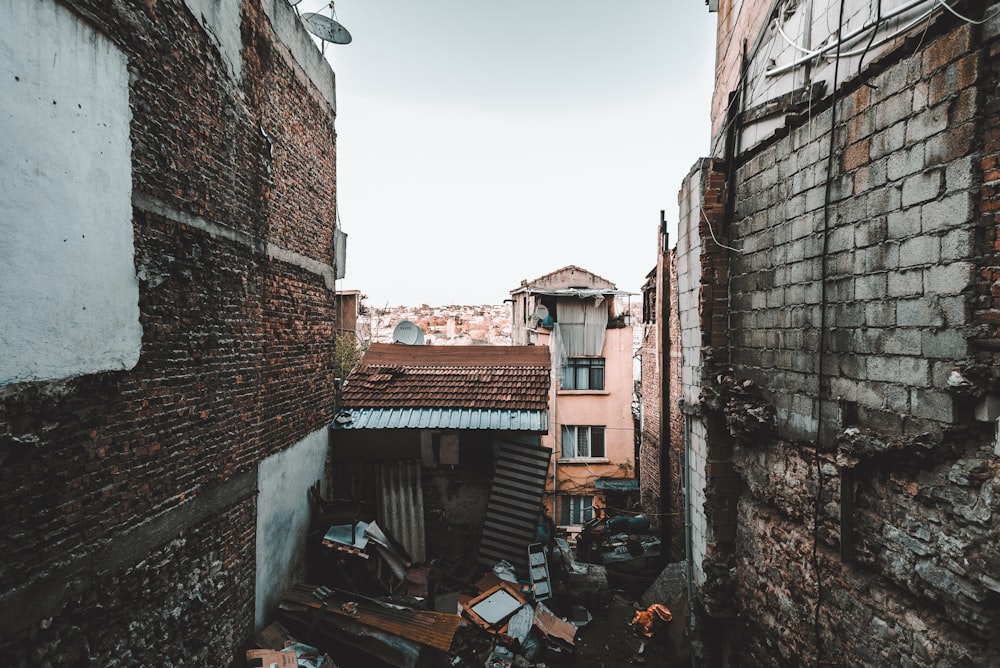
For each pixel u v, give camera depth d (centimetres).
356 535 661
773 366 459
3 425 241
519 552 767
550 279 1593
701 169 555
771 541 465
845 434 360
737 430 500
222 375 442
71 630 285
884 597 334
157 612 356
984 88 267
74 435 286
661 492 1149
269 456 539
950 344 283
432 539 795
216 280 432
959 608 283
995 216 262
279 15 565
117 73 312
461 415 804
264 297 528
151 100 346
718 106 650
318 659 485
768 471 472
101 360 302
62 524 279
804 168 412
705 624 579
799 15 441
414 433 795
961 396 276
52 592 273
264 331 528
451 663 579
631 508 1470
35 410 259
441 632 527
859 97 351
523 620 676
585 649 707
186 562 390
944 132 287
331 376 760
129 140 324
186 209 387
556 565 839
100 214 298
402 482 782
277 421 561
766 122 473
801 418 418
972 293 272
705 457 557
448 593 700
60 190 269
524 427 776
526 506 781
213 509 427
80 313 285
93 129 292
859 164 351
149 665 348
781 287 446
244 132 482
